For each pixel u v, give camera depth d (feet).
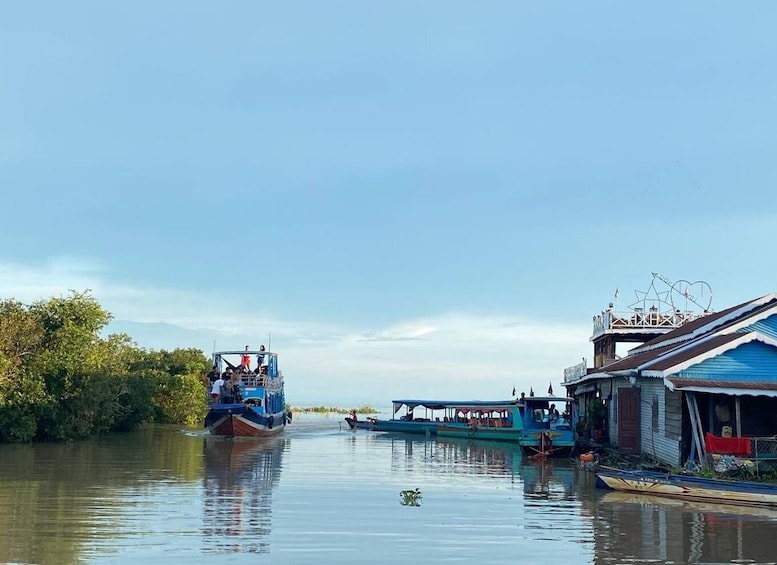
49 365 128.67
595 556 48.06
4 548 47.65
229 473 88.43
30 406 127.13
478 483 82.12
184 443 135.85
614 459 96.48
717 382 77.56
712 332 90.38
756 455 74.02
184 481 79.92
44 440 132.67
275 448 129.70
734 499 66.03
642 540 52.39
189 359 225.15
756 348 79.87
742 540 52.34
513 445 143.54
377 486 78.79
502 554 48.44
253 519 58.44
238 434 151.02
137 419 168.86
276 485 78.48
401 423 177.47
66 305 134.62
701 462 76.43
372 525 56.95
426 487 78.59
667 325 142.92
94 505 63.36
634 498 70.59
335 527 55.98
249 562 45.47
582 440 114.32
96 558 45.65
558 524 57.77
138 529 53.78
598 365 159.12
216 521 57.26
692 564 46.37
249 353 164.66
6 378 120.78
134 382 167.22
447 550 49.37
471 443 148.05
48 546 48.29
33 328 127.24
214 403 153.28
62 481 78.28
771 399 82.74
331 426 213.87
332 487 77.46
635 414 97.25
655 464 86.33
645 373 85.56
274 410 171.12
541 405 129.18
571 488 77.56
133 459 102.94
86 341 137.18
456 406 169.27
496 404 158.92
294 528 55.31
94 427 150.20
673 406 84.38
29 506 62.44
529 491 75.41
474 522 58.54
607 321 144.97
